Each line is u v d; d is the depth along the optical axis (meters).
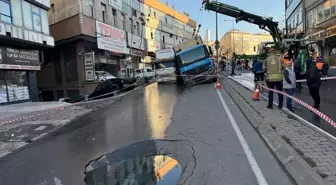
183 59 19.91
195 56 19.86
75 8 22.97
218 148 5.45
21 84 17.75
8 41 16.17
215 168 4.52
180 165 4.75
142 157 5.29
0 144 7.13
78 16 22.83
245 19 21.30
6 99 16.34
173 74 24.44
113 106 12.49
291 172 4.08
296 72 13.36
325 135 5.56
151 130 7.25
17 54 17.09
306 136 5.53
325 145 4.95
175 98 13.34
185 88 18.08
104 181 4.37
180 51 20.75
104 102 14.38
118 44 28.89
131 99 14.53
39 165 5.38
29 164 5.49
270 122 6.81
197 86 18.81
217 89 16.09
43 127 8.87
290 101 8.27
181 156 5.16
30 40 17.59
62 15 24.27
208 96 13.22
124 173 4.61
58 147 6.50
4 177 4.91
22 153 6.29
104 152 5.81
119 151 5.77
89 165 5.16
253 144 5.60
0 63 15.73
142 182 4.21
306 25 27.95
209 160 4.87
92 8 24.77
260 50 26.44
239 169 4.42
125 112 10.46
